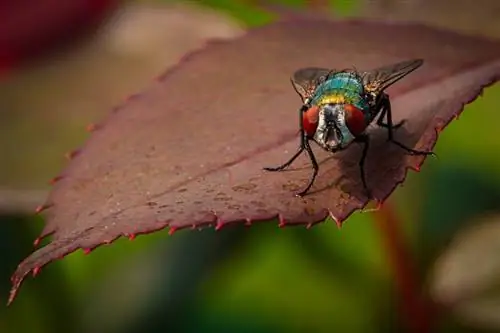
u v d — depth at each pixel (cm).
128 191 9
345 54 10
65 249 9
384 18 11
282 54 10
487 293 11
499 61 10
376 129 9
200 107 10
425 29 10
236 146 9
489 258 11
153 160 9
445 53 10
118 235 9
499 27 10
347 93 9
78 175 9
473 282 11
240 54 10
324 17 10
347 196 9
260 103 10
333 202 9
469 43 10
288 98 10
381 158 9
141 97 10
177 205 9
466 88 9
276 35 10
